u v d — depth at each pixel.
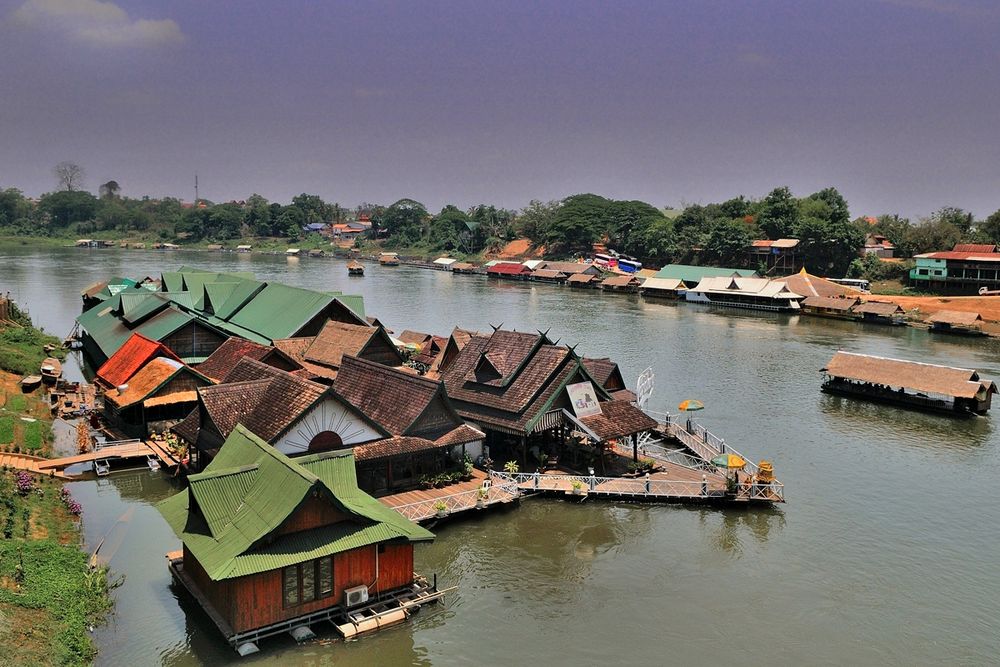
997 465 61.50
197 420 53.91
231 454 41.53
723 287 166.25
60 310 135.38
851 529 49.06
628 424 55.94
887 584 42.12
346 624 35.09
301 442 46.88
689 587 41.38
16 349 86.69
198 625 35.59
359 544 35.50
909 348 111.31
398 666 33.72
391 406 53.75
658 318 141.88
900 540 47.56
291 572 34.38
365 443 49.50
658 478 55.19
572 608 38.94
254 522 35.06
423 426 51.94
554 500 52.19
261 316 87.88
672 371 94.12
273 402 49.22
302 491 34.91
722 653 35.44
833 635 37.12
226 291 98.50
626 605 39.41
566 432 60.09
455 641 35.66
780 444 66.38
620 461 58.44
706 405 78.50
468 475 52.84
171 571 39.50
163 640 34.38
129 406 60.97
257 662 33.06
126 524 46.47
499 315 143.50
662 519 49.84
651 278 186.00
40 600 33.62
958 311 130.75
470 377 60.91
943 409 76.19
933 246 195.00
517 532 47.59
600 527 48.53
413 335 101.06
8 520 40.50
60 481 51.47
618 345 111.62
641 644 35.97
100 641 34.09
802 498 54.06
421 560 43.69
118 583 39.16
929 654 35.75
